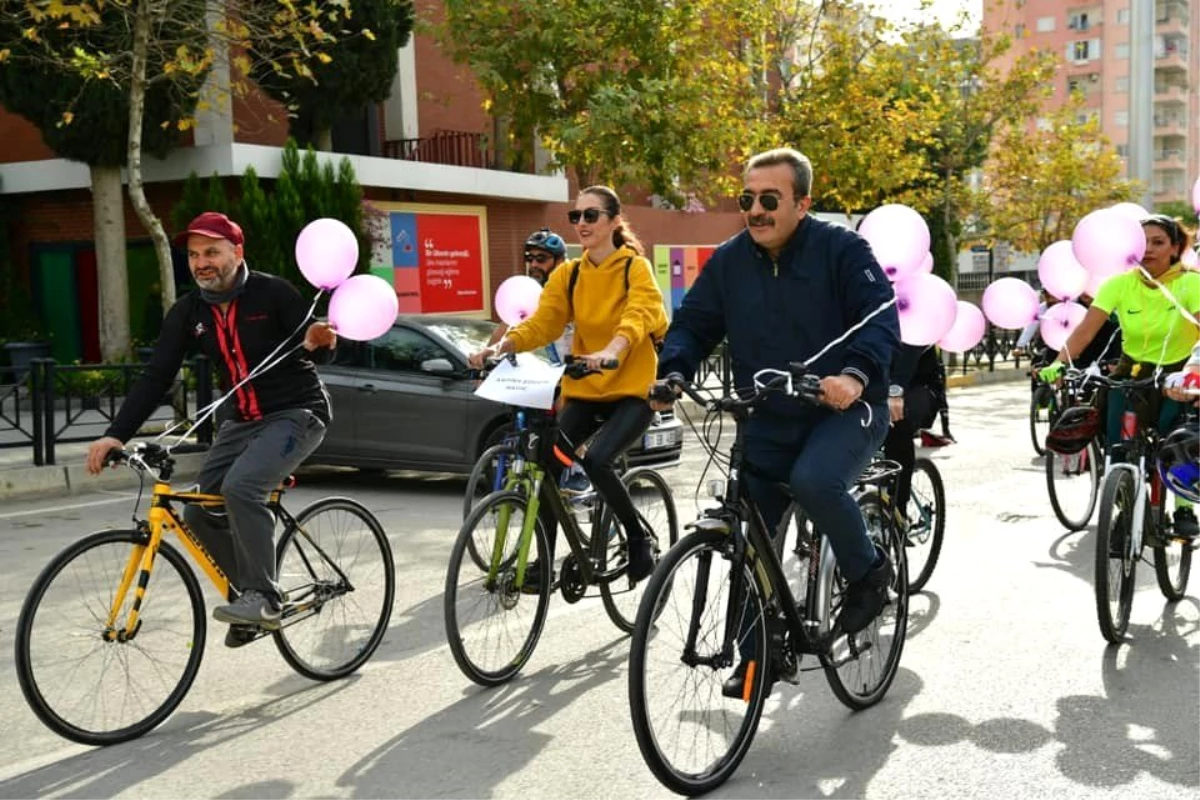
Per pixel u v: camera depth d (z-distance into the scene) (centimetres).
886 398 401
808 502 384
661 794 369
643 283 529
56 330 1923
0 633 572
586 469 516
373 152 2094
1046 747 401
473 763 397
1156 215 596
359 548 507
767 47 2130
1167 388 504
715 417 406
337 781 383
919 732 418
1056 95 7925
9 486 1007
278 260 1636
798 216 393
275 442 452
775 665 396
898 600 462
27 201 1914
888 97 2227
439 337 992
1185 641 525
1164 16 8044
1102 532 500
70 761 405
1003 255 3766
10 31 1541
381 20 1786
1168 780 372
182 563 442
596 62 1686
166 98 1600
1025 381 2408
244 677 496
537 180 2145
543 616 504
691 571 368
